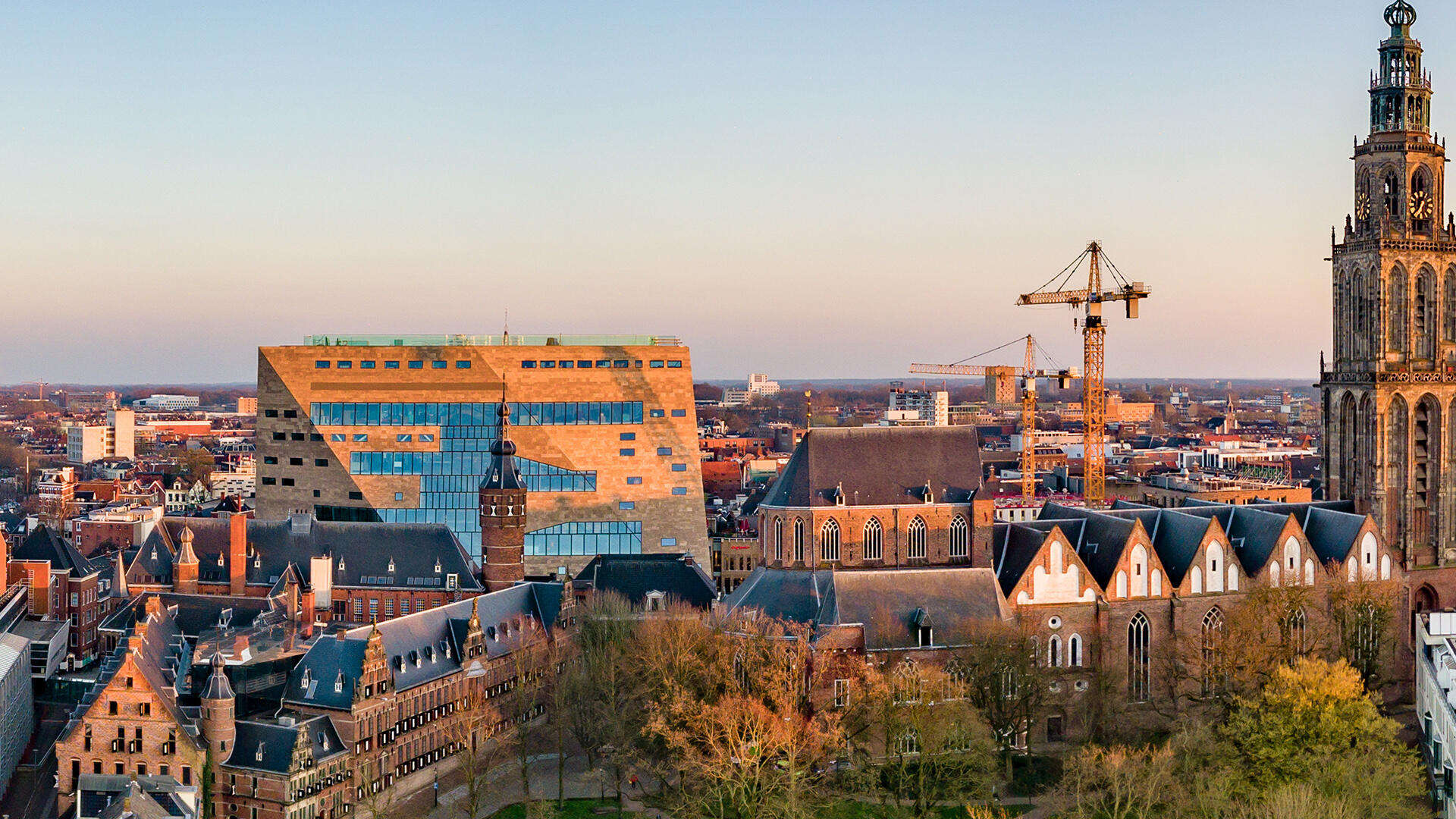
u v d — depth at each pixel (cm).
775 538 19788
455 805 17325
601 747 18800
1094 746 16300
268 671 18138
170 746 16525
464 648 19512
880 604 18538
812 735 16350
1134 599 19600
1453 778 14775
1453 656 16462
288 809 16050
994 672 17412
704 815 15762
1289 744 15300
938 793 16400
